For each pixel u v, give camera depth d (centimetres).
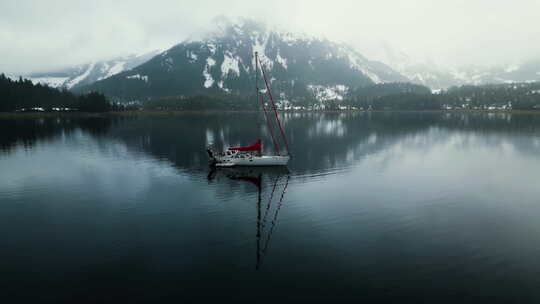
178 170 6175
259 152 6625
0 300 2148
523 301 2109
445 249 2834
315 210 3862
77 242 3023
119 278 2405
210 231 3250
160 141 10525
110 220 3588
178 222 3503
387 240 3020
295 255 2730
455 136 11381
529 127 14650
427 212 3784
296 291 2219
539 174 5666
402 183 5103
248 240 3031
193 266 2562
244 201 4234
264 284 2302
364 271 2469
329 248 2856
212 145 9550
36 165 6675
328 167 6353
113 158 7456
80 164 6788
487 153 7888
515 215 3678
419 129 14075
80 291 2247
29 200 4362
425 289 2239
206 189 4825
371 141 10175
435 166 6400
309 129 14550
